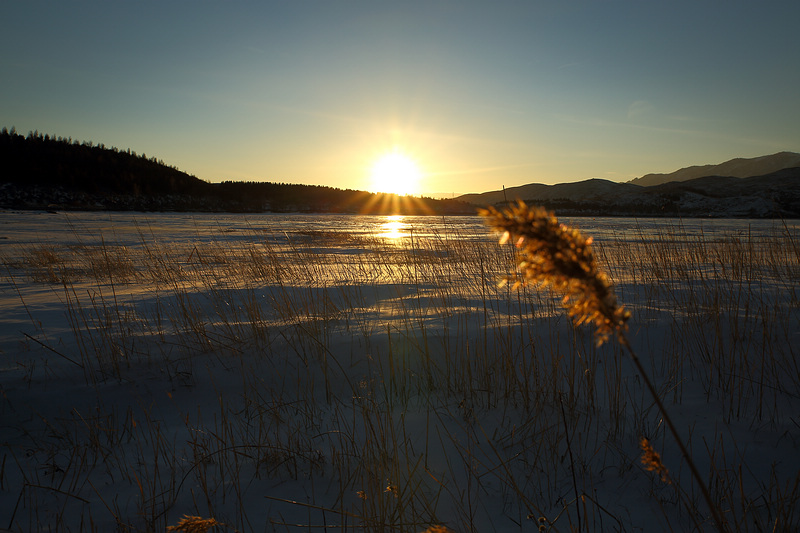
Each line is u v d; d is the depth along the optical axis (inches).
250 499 95.6
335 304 239.1
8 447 118.5
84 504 96.2
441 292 244.7
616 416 117.1
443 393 140.6
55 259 492.4
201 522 54.8
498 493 95.7
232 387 149.7
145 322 210.4
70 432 126.5
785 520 78.3
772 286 255.0
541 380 143.2
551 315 197.8
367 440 106.2
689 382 140.0
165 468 109.1
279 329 189.9
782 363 146.2
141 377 154.4
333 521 88.1
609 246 516.1
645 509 89.1
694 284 266.7
